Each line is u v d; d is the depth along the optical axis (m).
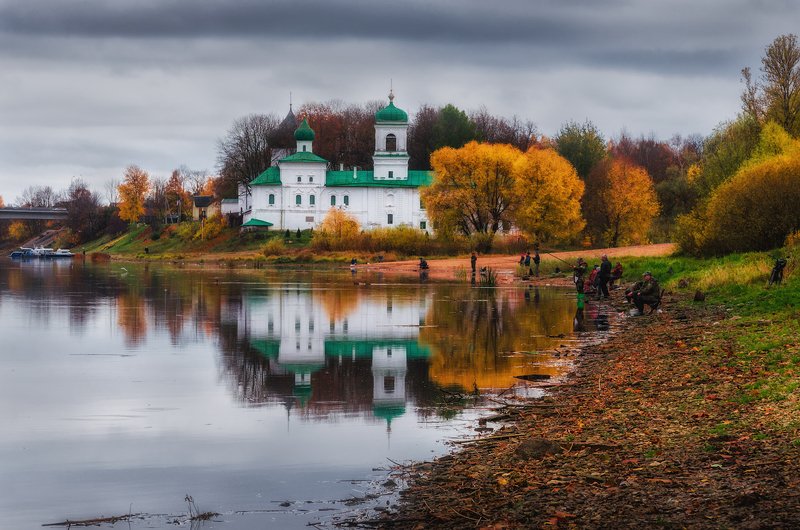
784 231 74.62
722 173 100.69
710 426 20.00
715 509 14.57
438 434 22.52
